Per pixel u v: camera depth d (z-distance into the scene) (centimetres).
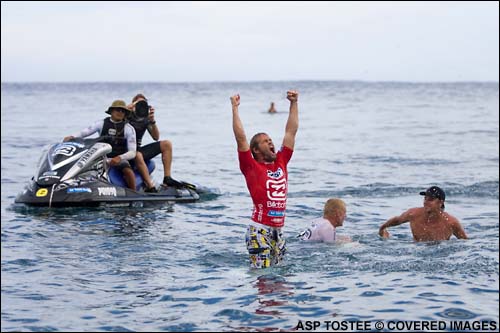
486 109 10444
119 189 2208
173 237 1748
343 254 1504
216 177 3014
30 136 5256
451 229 1680
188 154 4025
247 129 6122
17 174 3144
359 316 1096
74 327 1070
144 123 2323
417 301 1165
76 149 2250
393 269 1374
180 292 1249
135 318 1109
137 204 2206
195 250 1605
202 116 8612
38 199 2142
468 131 5878
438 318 1081
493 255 1475
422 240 1672
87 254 1561
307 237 1638
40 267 1440
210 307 1158
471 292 1212
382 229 1717
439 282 1277
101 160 2236
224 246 1644
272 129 6116
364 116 8575
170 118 8150
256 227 1385
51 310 1153
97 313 1136
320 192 2520
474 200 2369
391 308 1133
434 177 2961
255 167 1362
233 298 1204
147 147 2356
